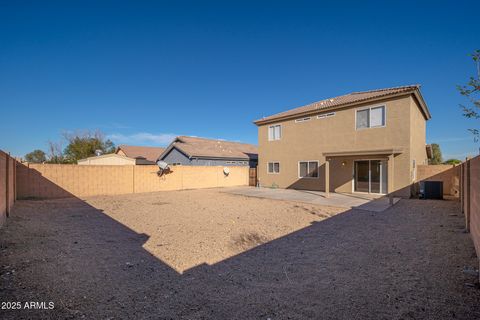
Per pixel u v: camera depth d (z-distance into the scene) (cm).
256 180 2466
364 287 390
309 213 1016
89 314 316
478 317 307
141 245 601
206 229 755
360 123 1596
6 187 852
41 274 427
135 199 1441
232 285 400
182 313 322
